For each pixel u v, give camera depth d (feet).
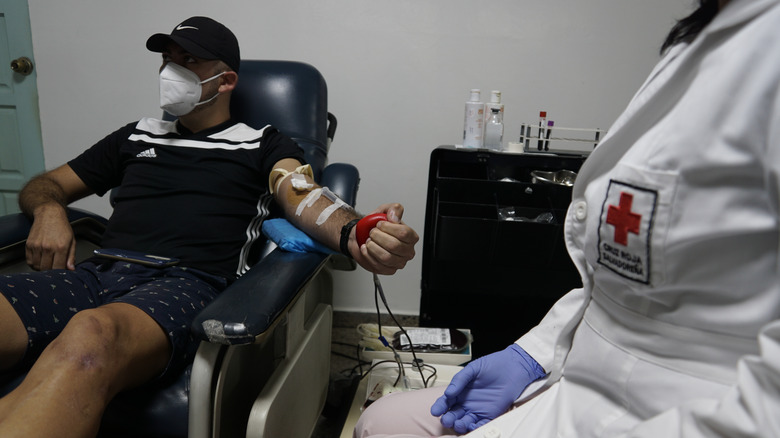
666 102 1.94
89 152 5.10
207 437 2.94
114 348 2.86
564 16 6.35
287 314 3.51
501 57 6.52
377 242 3.58
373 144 6.89
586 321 2.33
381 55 6.59
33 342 3.33
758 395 1.35
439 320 6.11
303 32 6.56
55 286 3.69
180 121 5.08
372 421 3.00
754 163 1.51
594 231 2.06
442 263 5.41
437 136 6.82
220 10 6.56
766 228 1.52
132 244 4.47
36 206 4.41
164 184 4.66
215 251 4.47
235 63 4.95
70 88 6.93
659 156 1.75
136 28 6.67
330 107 6.80
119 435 3.14
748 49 1.56
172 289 3.82
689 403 1.57
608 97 6.60
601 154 2.12
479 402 2.85
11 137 7.23
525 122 6.75
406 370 4.65
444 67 6.59
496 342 6.15
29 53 6.84
